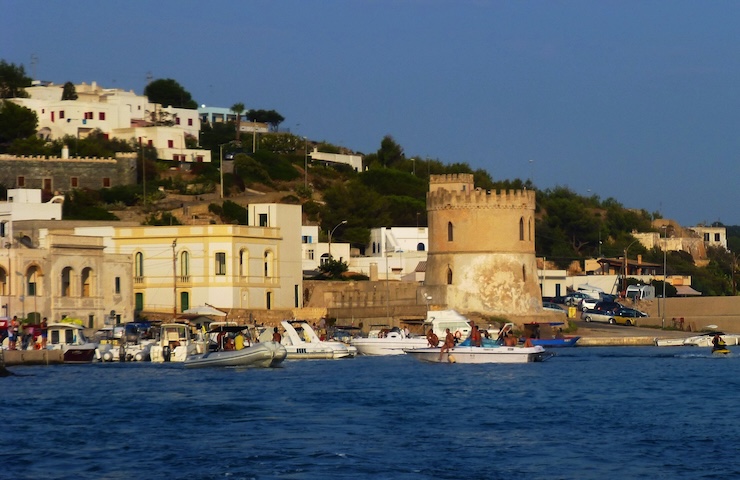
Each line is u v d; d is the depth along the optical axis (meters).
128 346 148.50
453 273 194.62
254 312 179.00
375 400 101.81
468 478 69.44
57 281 166.25
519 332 187.38
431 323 167.25
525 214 195.25
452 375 124.75
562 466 72.69
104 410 95.12
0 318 155.38
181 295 182.25
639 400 103.00
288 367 135.88
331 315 187.00
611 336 191.38
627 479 69.50
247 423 88.25
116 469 71.81
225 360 133.50
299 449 77.31
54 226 192.88
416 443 79.69
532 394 107.25
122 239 184.25
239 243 182.38
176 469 71.62
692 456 75.81
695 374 127.81
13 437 82.44
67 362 143.50
